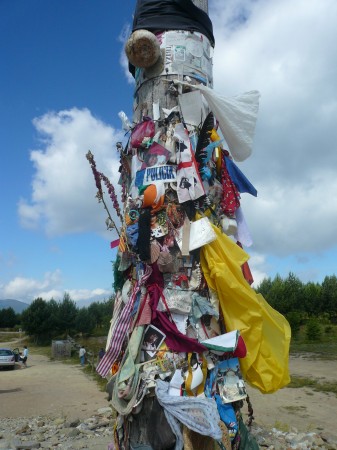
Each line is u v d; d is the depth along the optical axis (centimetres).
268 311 348
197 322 323
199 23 397
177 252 336
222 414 303
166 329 318
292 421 878
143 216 342
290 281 4200
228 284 323
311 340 3014
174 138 356
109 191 397
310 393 1208
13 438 744
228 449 288
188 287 331
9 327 6431
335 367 1738
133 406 298
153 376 305
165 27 382
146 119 368
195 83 380
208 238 328
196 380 301
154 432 296
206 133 360
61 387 1592
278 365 332
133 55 370
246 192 392
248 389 1275
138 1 401
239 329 324
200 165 358
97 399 1277
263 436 668
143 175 355
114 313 375
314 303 4003
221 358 317
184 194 341
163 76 375
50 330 4581
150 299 328
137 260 352
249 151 378
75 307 4728
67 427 849
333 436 714
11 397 1370
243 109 373
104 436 718
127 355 317
